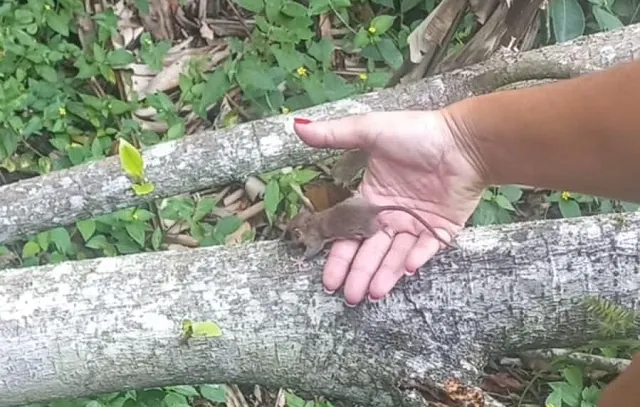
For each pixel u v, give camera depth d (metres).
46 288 0.92
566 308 0.86
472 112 0.76
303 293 0.88
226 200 1.48
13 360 0.91
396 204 0.84
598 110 0.63
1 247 1.35
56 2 1.53
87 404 1.15
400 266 0.85
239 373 0.92
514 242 0.87
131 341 0.90
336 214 0.86
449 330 0.86
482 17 1.18
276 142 1.19
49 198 1.17
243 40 1.62
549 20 1.49
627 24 1.62
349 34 1.63
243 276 0.90
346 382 0.89
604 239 0.86
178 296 0.90
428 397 0.86
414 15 1.65
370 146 0.81
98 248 1.36
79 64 1.49
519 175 0.72
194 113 1.52
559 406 1.26
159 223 1.41
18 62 1.47
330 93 1.48
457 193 0.81
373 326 0.87
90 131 1.50
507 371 1.37
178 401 1.19
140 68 1.54
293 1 1.61
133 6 1.59
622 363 1.29
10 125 1.42
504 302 0.86
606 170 0.63
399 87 1.24
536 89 0.71
